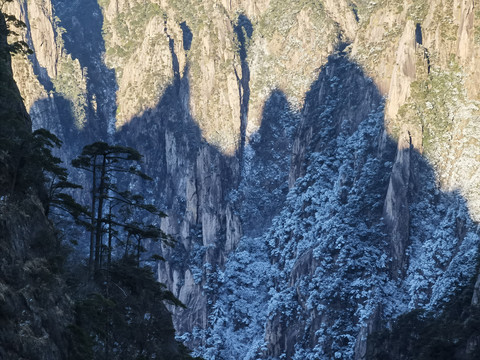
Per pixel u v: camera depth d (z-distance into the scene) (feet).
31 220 340.39
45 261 333.42
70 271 386.52
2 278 301.43
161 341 445.78
